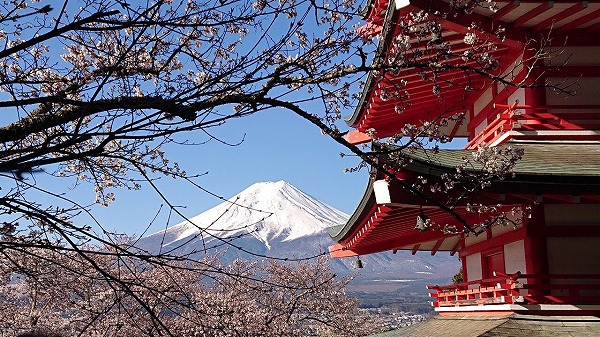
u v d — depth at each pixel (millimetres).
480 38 12641
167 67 6809
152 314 6090
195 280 22109
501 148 10500
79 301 21719
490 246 15141
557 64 13609
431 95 16328
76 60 7492
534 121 13422
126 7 5699
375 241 18531
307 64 6418
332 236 19797
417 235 17781
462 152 12758
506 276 12672
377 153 6527
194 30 6574
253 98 5977
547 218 12812
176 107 5680
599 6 12672
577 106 13531
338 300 33656
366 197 12594
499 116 13570
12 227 6086
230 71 5953
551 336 11812
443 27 12016
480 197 11352
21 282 21672
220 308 23641
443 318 16734
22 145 7430
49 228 7125
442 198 10727
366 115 17922
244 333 24906
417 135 6973
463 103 17516
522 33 13219
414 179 10328
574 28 13492
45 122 6145
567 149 13195
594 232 12734
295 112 6188
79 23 5293
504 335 11891
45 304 22672
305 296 30547
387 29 9906
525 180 11211
